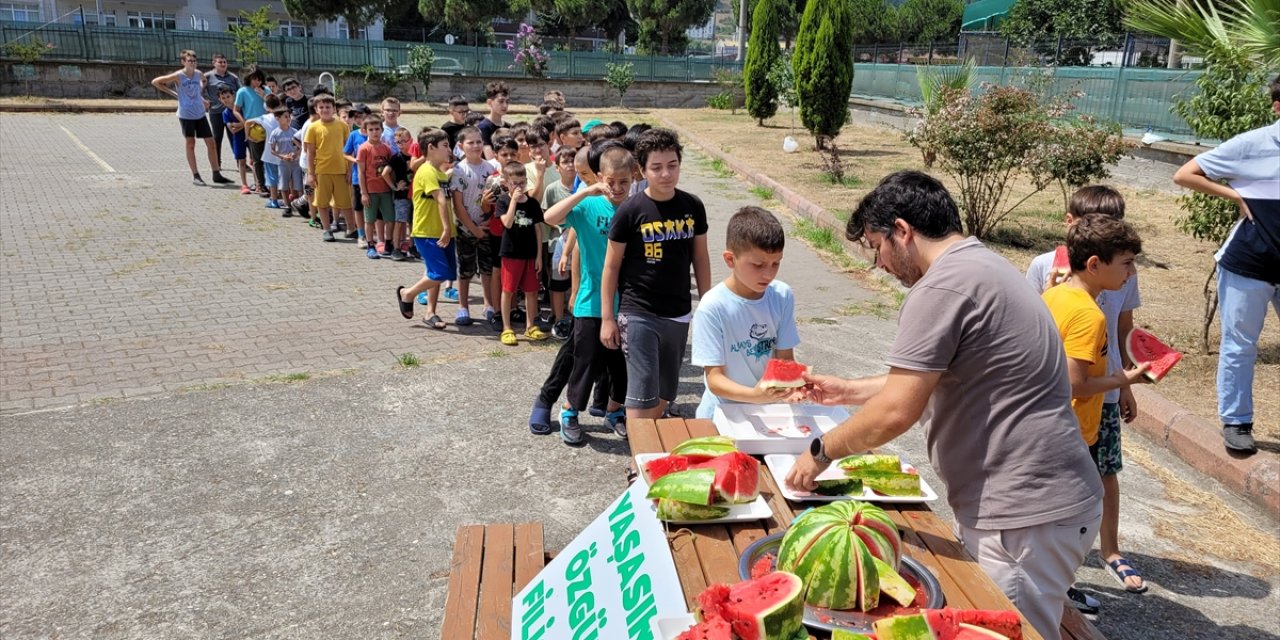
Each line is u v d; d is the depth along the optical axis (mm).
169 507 4477
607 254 4539
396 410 5734
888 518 2262
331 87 15695
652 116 27672
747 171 15406
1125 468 5109
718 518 2541
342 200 10586
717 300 3721
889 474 2771
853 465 2785
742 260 3553
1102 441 3795
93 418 5500
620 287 4613
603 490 4770
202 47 28781
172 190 13773
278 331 7289
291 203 12141
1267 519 4566
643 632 2252
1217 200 6227
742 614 1852
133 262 9484
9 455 4984
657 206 4441
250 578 3898
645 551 2500
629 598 2430
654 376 4559
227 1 46125
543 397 5395
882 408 2398
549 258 7379
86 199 12883
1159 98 13211
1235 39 6883
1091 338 3209
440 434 5395
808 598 2078
